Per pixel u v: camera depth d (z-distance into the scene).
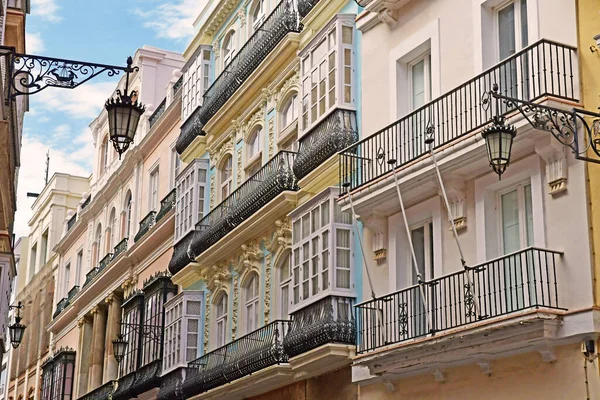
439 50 15.87
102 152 40.19
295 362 17.81
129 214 34.50
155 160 31.81
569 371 12.41
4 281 19.89
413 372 15.30
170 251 28.59
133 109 11.98
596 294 12.20
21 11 19.22
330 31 18.80
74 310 39.00
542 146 13.09
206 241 23.89
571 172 12.83
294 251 18.80
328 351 16.64
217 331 23.81
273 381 19.09
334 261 17.23
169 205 28.67
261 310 21.14
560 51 13.21
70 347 39.47
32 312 47.41
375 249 16.77
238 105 23.91
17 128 21.70
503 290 13.77
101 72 11.90
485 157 13.90
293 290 18.58
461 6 15.52
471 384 14.19
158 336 27.58
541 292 12.69
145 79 34.81
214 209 23.67
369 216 16.73
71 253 42.25
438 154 14.61
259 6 24.70
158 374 26.59
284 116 21.77
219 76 24.97
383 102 17.25
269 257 21.12
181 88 29.16
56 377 38.84
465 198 14.79
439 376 14.75
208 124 25.52
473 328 13.10
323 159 18.17
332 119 18.11
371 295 16.73
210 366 22.38
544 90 13.10
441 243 15.23
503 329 12.69
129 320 30.48
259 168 22.77
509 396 13.41
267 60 21.77
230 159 24.73
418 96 16.84
